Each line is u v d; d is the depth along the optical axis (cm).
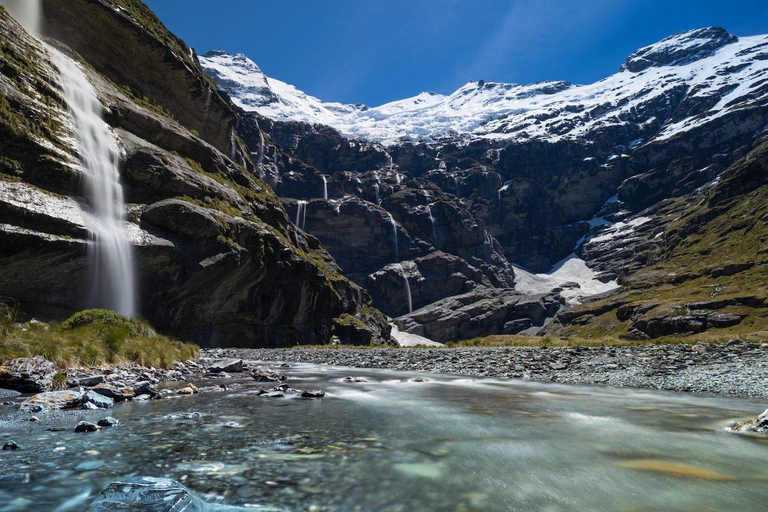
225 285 5416
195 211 4738
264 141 19338
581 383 1706
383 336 10569
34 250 3142
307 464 602
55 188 3516
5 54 3569
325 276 8138
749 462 652
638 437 805
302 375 1995
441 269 18225
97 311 2173
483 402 1202
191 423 844
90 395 1034
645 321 11150
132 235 4075
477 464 627
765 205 15275
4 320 1386
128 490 455
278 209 7938
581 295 19738
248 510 440
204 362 2311
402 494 503
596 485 550
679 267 15625
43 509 415
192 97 7256
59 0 5178
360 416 960
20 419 828
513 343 5053
